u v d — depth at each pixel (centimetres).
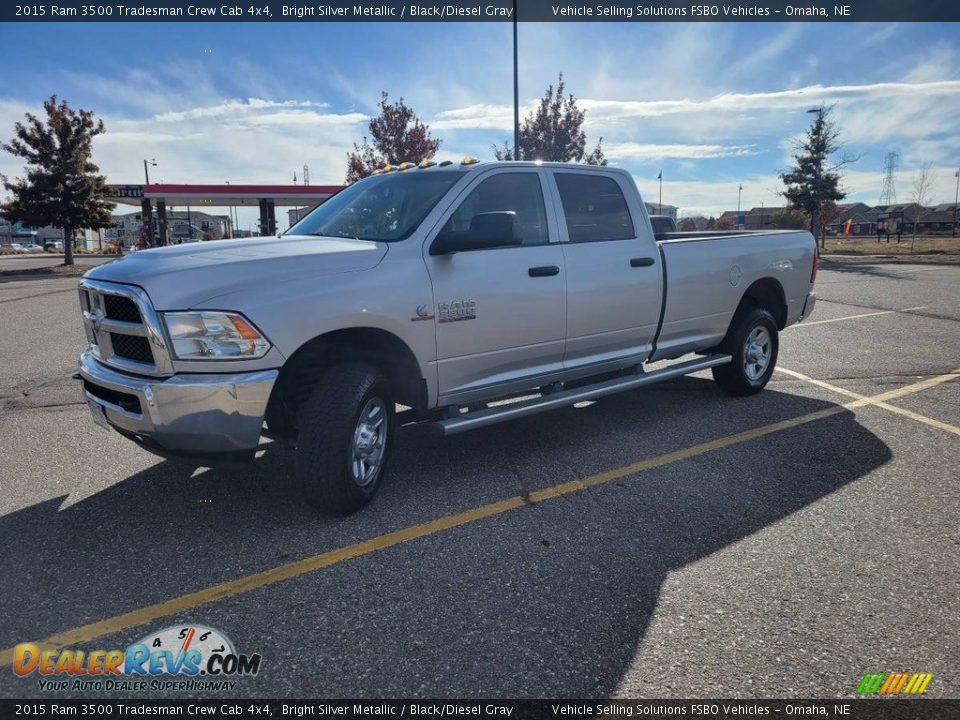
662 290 540
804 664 252
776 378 711
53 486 431
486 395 454
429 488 422
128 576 319
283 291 349
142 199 3425
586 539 352
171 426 334
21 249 7606
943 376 700
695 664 253
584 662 255
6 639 273
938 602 290
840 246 4291
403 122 2406
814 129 3066
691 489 416
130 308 353
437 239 414
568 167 502
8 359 851
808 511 381
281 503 402
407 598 298
